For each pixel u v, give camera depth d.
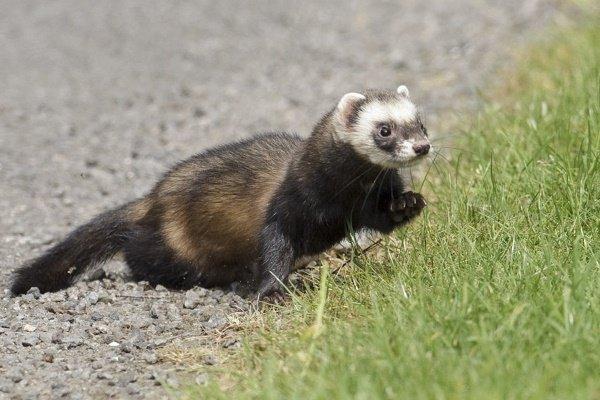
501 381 7.70
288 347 9.51
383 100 12.30
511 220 11.53
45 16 35.62
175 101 24.34
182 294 12.84
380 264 11.50
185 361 10.17
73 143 21.41
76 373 9.89
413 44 27.08
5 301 12.59
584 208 11.59
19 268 13.60
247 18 33.28
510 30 26.17
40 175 19.16
